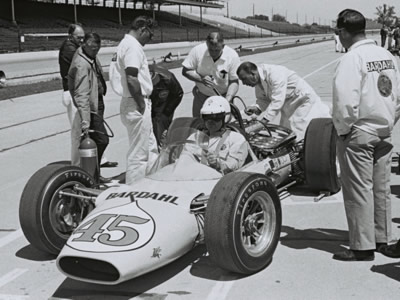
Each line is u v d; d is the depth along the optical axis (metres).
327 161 6.43
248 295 4.20
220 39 7.44
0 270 4.93
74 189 5.21
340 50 44.91
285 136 6.75
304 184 7.23
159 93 7.86
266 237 4.66
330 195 6.78
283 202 6.55
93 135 7.41
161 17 83.19
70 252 4.06
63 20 59.84
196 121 5.62
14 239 5.74
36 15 58.06
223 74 7.70
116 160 9.19
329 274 4.51
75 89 6.95
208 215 4.29
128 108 6.62
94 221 4.39
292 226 5.75
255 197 4.51
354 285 4.29
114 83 6.62
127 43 6.40
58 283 4.61
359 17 4.47
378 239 4.73
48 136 11.52
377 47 4.53
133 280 4.56
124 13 76.06
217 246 4.26
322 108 7.29
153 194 4.75
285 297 4.13
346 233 5.50
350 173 4.57
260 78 6.80
